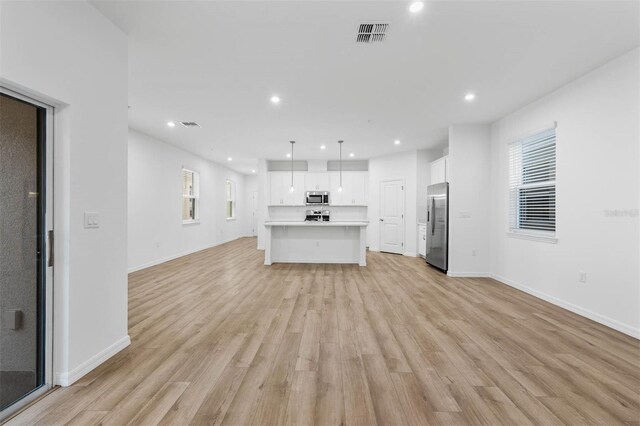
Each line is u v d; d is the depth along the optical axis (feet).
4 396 5.29
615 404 5.39
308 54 8.82
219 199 29.68
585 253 10.00
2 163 5.30
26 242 5.64
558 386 5.96
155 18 7.11
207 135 18.34
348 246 19.95
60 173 5.96
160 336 8.34
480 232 15.83
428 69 9.72
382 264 19.56
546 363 6.88
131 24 7.34
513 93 11.70
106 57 7.00
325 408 5.28
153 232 18.93
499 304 11.30
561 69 9.68
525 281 13.05
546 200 12.11
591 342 8.00
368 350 7.54
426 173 22.57
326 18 7.17
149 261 18.53
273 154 24.45
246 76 10.24
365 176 27.02
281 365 6.78
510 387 5.92
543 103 11.96
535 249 12.41
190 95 11.91
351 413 5.15
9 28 4.85
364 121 15.35
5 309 5.36
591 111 9.79
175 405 5.34
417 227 22.58
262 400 5.50
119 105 7.43
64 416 5.06
